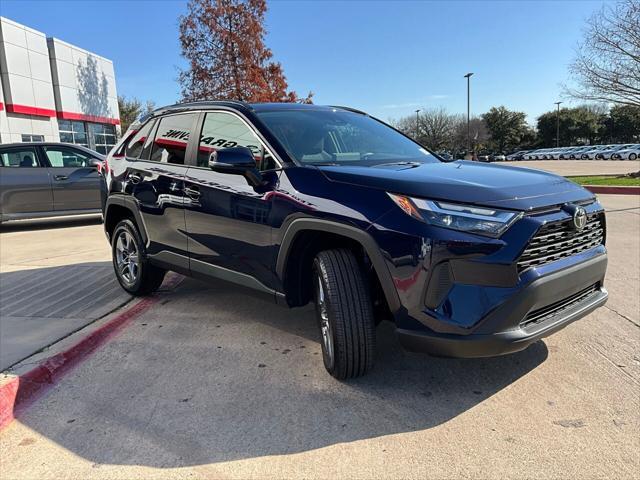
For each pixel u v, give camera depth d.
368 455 2.37
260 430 2.59
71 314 4.34
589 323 3.86
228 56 20.25
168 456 2.41
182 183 3.93
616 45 16.75
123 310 4.45
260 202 3.23
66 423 2.73
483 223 2.47
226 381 3.13
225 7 19.91
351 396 2.90
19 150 9.52
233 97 20.34
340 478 2.22
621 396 2.79
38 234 9.28
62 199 9.73
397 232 2.58
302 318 4.20
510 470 2.23
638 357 3.26
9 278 5.65
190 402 2.89
